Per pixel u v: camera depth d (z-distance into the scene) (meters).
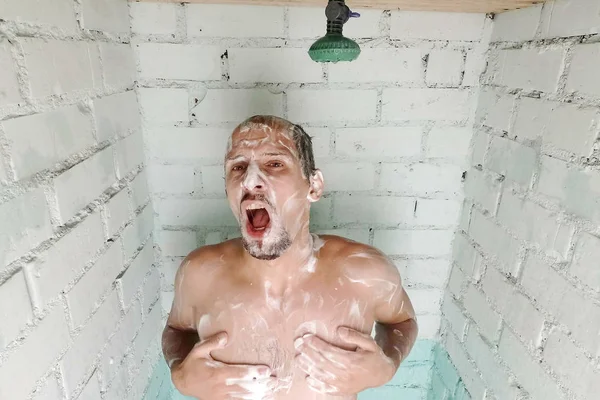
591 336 0.68
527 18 0.86
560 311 0.75
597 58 0.68
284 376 0.75
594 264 0.68
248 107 1.02
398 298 0.84
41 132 0.62
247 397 0.75
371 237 1.15
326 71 1.01
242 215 0.69
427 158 1.09
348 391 0.75
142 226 1.03
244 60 0.99
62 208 0.68
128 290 0.94
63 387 0.68
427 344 1.28
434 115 1.06
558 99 0.77
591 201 0.69
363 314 0.78
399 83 1.03
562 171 0.75
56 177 0.66
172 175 1.07
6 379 0.55
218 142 1.05
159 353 1.16
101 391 0.82
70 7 0.71
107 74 0.84
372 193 1.11
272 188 0.68
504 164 0.94
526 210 0.86
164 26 0.96
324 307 0.76
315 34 0.98
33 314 0.60
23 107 0.58
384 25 0.98
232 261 0.79
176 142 1.04
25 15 0.59
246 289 0.76
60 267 0.67
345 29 0.98
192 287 0.80
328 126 1.05
